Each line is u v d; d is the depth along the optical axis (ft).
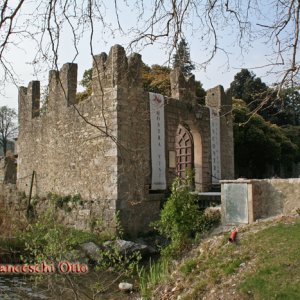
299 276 23.35
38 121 62.59
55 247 24.56
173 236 36.88
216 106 66.44
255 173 113.91
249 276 24.85
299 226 30.76
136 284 32.58
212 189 61.36
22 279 34.60
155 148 50.16
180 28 11.46
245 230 33.06
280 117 126.11
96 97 48.32
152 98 50.52
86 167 49.60
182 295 26.68
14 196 66.18
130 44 11.92
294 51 11.67
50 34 10.64
